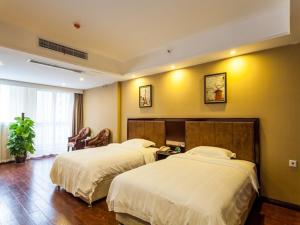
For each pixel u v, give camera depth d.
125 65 4.63
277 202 2.87
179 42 3.59
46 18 2.74
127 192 2.12
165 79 4.32
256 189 2.45
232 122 3.21
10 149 5.06
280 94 2.88
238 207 1.88
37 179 3.91
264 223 2.36
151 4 2.44
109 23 2.91
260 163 3.02
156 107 4.49
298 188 2.72
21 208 2.71
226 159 2.91
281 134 2.86
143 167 2.58
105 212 2.63
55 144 6.28
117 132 5.38
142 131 4.63
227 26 3.01
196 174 2.27
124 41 3.57
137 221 2.09
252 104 3.12
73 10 2.56
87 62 3.91
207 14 2.69
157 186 1.96
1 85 5.16
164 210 1.79
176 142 4.00
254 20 2.77
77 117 6.66
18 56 3.20
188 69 3.92
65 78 4.97
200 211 1.58
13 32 2.87
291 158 2.77
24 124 5.14
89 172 2.86
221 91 3.43
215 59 3.48
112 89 5.60
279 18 2.56
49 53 3.30
